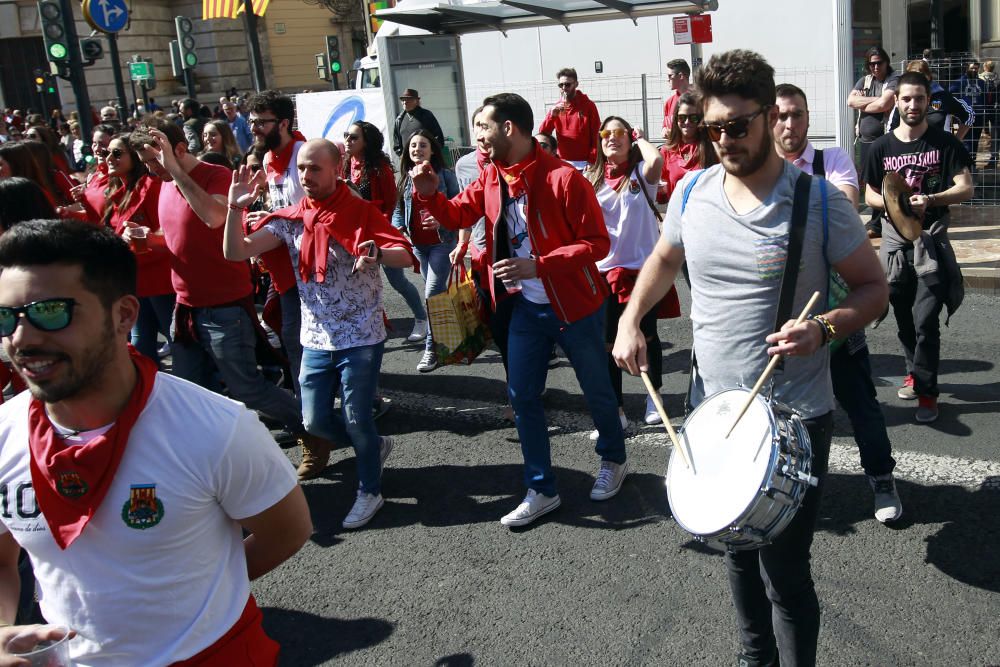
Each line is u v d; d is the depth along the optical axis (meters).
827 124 11.62
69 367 1.73
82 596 1.85
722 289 2.70
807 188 2.57
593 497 4.59
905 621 3.45
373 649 3.59
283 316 5.26
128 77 29.41
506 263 3.96
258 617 2.08
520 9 12.39
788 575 2.71
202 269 4.93
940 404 5.36
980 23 17.38
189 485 1.84
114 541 1.82
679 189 2.86
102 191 5.92
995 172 10.85
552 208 4.12
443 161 6.65
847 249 2.57
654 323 5.41
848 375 4.06
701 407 2.68
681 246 2.88
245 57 31.16
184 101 13.35
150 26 29.83
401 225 6.84
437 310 4.77
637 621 3.59
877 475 4.15
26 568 3.00
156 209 5.52
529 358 4.32
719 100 2.50
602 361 4.42
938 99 9.00
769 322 2.64
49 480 1.81
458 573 4.07
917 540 3.97
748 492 2.37
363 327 4.43
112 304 1.78
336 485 5.08
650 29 13.02
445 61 14.74
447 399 6.29
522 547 4.24
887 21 12.48
